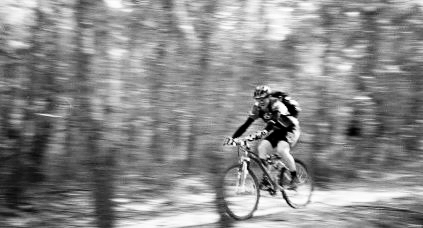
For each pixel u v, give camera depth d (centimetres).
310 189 718
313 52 972
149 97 825
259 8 921
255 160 644
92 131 575
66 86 656
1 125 702
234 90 924
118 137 755
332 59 975
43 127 730
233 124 941
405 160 1056
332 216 648
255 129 957
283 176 676
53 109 704
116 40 730
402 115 1021
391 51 983
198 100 889
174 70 848
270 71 947
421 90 999
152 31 805
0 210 648
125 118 778
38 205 674
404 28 969
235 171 624
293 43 952
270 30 936
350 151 1019
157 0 796
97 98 678
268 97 639
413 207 709
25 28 682
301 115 981
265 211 675
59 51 661
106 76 702
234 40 909
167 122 865
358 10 950
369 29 964
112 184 538
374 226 612
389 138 1039
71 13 648
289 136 663
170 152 888
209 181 864
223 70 903
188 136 904
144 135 839
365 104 996
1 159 709
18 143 718
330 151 1002
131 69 777
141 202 714
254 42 928
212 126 918
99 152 555
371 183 923
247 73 930
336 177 965
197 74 877
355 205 715
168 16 816
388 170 1031
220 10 880
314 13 946
